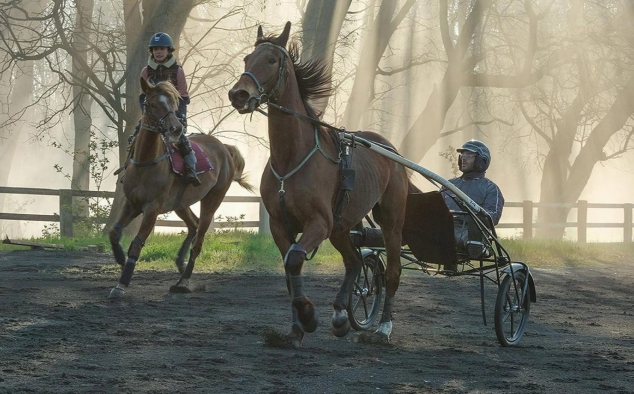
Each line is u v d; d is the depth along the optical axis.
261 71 7.21
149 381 6.03
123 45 25.39
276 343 7.62
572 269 18.42
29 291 11.34
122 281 10.86
